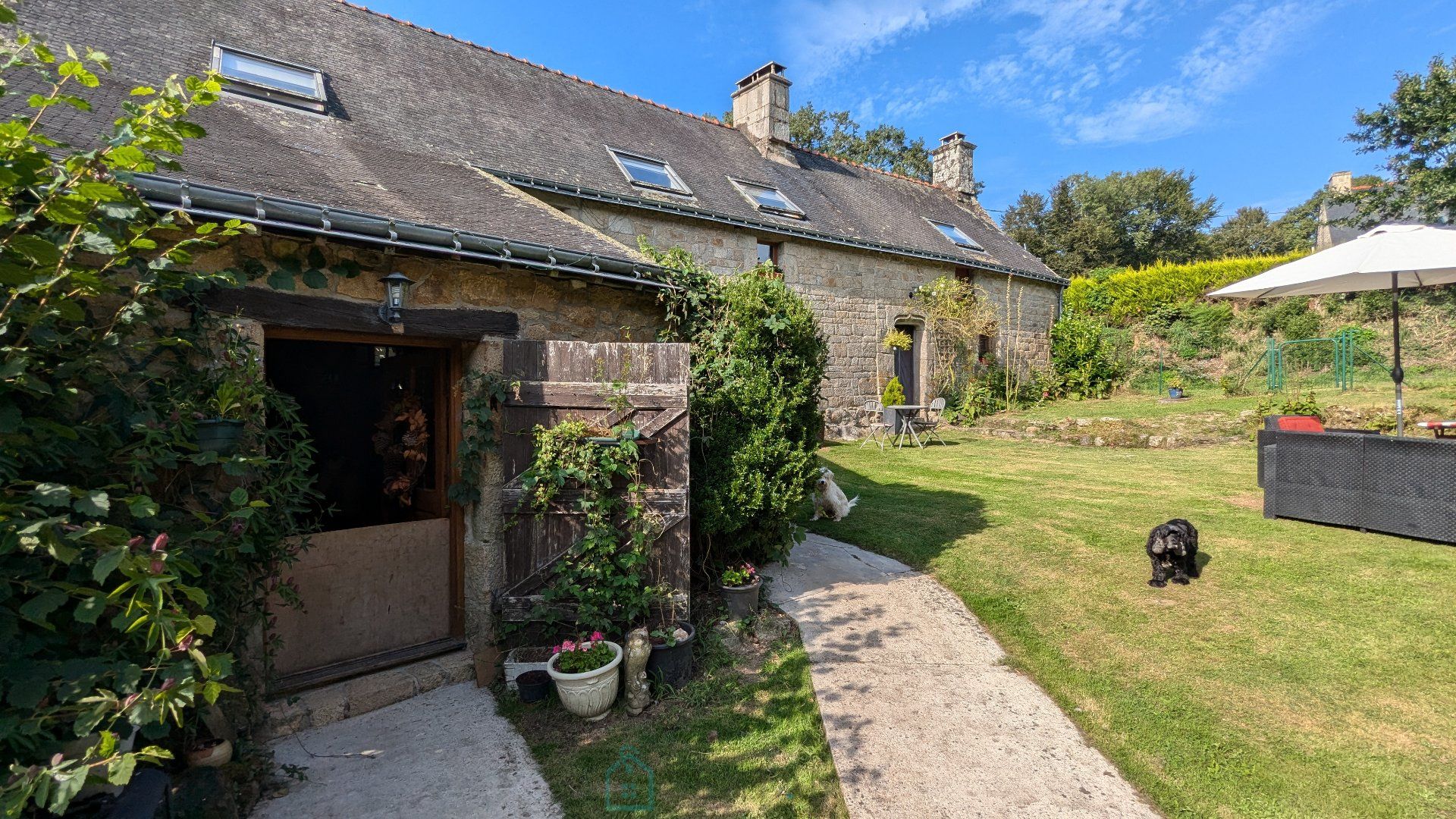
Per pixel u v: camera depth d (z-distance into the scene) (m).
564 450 3.79
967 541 5.78
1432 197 14.85
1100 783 2.79
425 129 7.74
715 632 4.12
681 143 12.04
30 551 1.71
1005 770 2.88
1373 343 14.38
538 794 2.81
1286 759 2.84
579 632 3.86
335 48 8.16
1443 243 5.06
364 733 3.29
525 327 4.08
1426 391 11.50
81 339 2.15
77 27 5.66
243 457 2.55
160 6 6.76
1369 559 4.78
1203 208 36.69
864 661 3.88
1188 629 4.01
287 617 3.63
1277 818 2.51
